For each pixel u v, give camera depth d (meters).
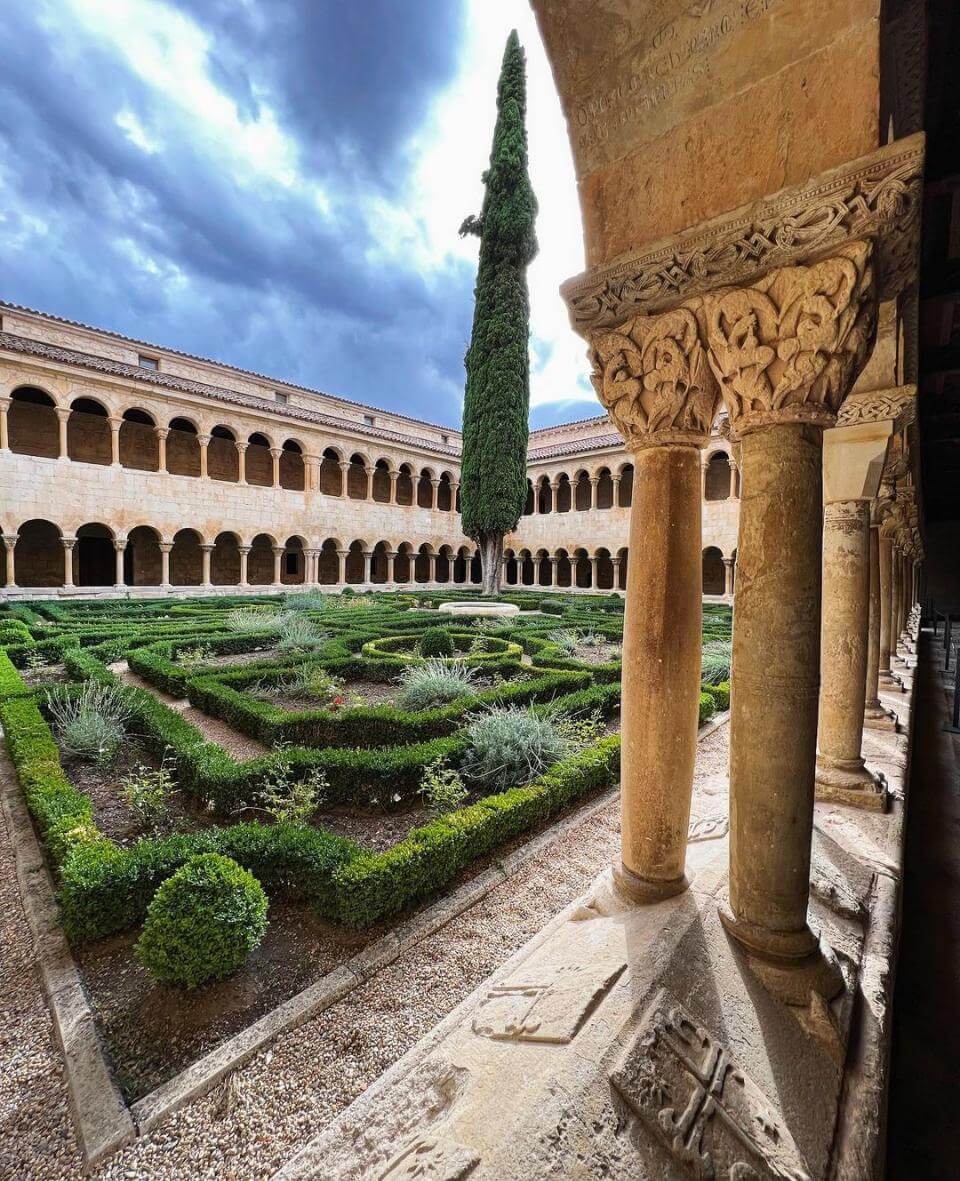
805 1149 1.49
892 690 6.97
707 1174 1.39
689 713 2.37
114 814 4.51
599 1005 1.81
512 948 3.03
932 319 5.32
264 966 2.91
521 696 7.15
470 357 24.78
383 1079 1.82
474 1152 1.39
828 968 2.04
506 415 24.03
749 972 2.00
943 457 13.27
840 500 3.74
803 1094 1.65
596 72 2.22
